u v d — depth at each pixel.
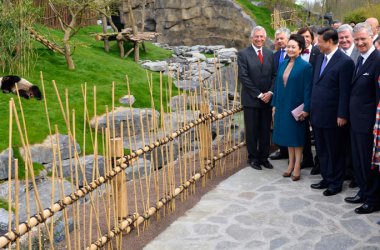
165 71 11.56
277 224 4.63
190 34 16.30
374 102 4.68
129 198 5.34
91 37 13.41
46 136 6.36
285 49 6.43
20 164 5.80
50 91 8.16
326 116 5.20
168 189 5.52
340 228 4.50
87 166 6.07
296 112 5.54
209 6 15.96
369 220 4.62
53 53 9.98
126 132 7.37
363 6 18.12
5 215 4.71
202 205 5.16
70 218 4.82
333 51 5.20
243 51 6.12
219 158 6.13
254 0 18.92
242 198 5.31
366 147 4.73
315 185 5.52
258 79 6.04
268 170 6.21
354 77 4.83
